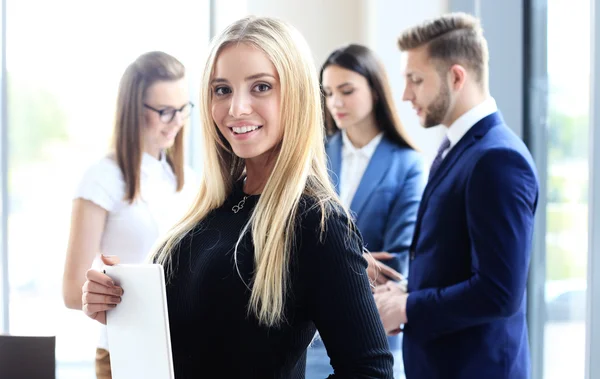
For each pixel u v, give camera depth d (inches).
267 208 57.7
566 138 107.9
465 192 87.7
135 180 100.3
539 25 116.8
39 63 164.1
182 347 59.9
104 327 98.5
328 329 55.7
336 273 55.4
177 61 105.3
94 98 165.5
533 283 118.7
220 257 58.6
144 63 102.3
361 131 123.6
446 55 93.4
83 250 98.1
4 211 165.8
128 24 163.8
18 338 62.6
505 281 84.4
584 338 102.0
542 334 116.9
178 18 163.9
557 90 110.8
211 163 64.1
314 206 56.7
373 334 55.4
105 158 100.9
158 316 54.7
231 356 57.6
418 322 89.9
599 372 92.3
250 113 58.5
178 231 63.9
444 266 89.9
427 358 91.4
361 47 122.6
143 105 101.3
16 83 163.9
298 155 58.4
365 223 119.0
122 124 101.2
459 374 89.4
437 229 90.3
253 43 58.5
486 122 91.0
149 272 54.9
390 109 122.3
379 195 119.1
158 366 55.4
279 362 57.2
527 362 93.2
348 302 55.2
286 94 58.3
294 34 60.1
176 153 107.4
